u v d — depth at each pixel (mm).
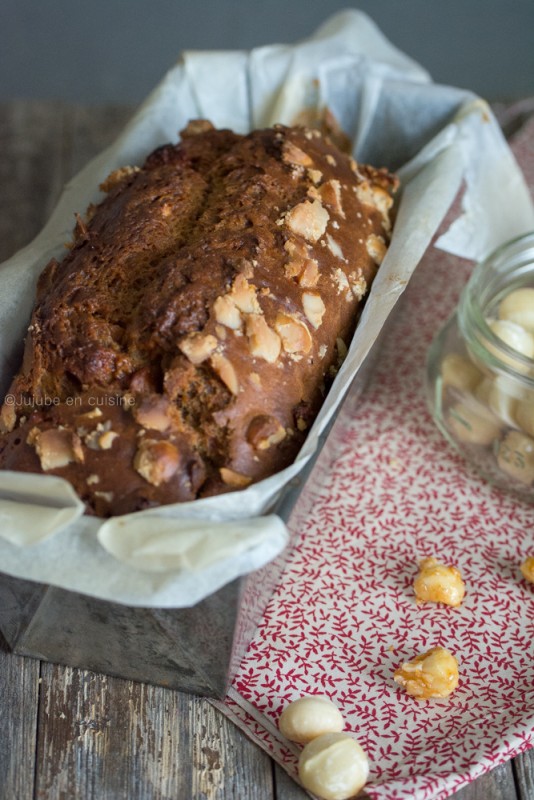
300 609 470
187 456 423
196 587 391
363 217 515
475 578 483
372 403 555
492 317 514
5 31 1058
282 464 437
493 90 994
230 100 608
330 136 610
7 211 657
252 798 422
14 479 403
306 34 1056
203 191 497
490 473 513
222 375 427
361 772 410
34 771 427
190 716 441
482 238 588
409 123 594
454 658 447
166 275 448
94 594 394
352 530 499
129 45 1042
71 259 482
